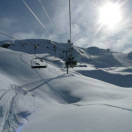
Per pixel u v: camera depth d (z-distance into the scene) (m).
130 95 15.92
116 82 47.25
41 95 13.91
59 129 5.85
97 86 20.97
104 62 175.12
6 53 27.38
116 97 15.32
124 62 177.88
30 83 16.89
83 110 7.93
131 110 7.29
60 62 67.69
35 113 8.84
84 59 167.38
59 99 14.70
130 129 5.15
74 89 17.66
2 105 8.41
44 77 21.06
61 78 22.11
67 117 7.04
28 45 135.38
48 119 7.17
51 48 138.75
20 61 24.38
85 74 51.62
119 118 6.21
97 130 5.35
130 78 50.09
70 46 27.09
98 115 6.83
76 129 5.65
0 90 10.56
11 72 18.72
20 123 7.25
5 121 7.09
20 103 9.73
